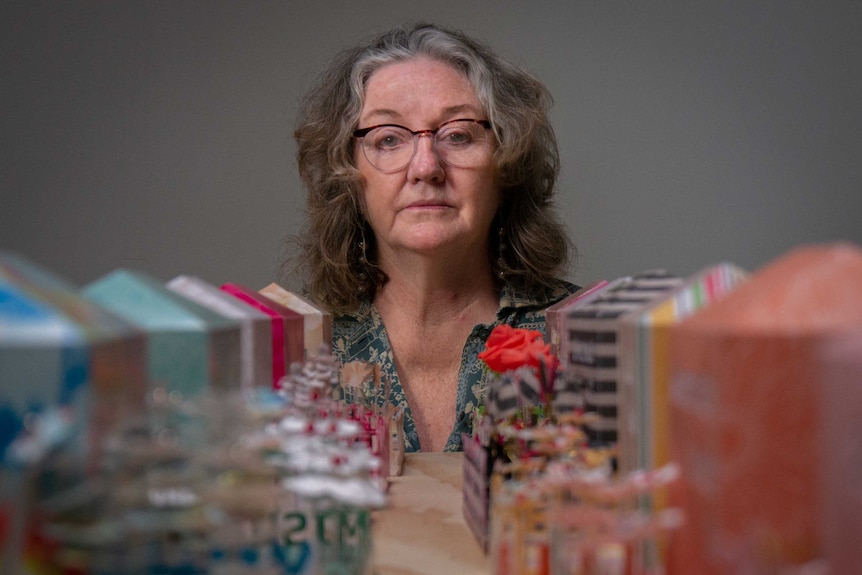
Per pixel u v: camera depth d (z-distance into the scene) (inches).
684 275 108.0
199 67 105.7
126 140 105.2
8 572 17.0
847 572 18.3
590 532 22.2
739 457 19.4
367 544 28.2
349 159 67.3
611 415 28.2
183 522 20.0
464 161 63.3
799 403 18.8
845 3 106.3
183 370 24.7
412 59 65.7
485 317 70.6
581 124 107.2
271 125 106.2
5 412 17.5
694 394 21.5
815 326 19.0
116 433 20.0
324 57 105.9
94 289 25.8
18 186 104.2
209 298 31.6
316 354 44.0
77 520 17.9
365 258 70.7
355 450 25.9
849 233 107.6
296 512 28.2
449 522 37.0
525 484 25.5
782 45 107.0
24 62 104.1
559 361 37.4
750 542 19.2
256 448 22.1
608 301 30.7
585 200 107.6
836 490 18.5
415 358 69.9
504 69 68.4
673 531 22.8
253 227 106.2
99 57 104.8
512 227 70.0
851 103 106.7
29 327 18.0
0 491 17.0
